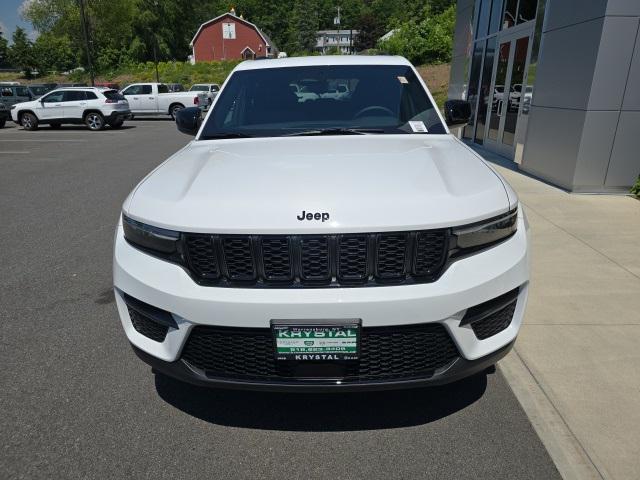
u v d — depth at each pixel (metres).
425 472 2.03
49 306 3.57
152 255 2.04
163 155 11.46
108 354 2.95
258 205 1.90
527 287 2.16
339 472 2.04
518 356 2.80
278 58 3.67
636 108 6.19
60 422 2.35
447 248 1.89
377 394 2.54
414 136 2.86
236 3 102.19
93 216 6.04
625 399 2.43
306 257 1.85
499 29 9.90
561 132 6.85
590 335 3.01
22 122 18.34
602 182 6.49
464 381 2.62
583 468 2.02
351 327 1.83
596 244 4.57
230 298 1.86
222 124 3.08
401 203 1.89
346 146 2.60
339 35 112.56
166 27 64.94
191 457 2.13
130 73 55.66
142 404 2.48
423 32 42.25
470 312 1.95
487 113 10.65
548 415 2.33
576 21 6.46
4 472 2.05
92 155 11.51
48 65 71.81
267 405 2.46
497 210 2.01
